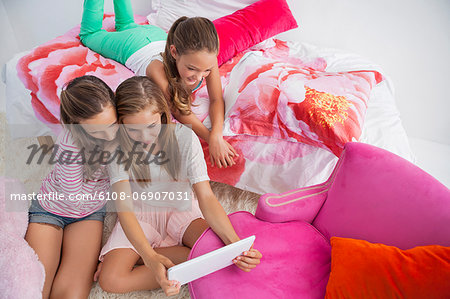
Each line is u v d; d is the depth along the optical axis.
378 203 1.12
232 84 1.63
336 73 1.69
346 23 2.06
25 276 1.08
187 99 1.47
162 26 2.13
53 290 1.19
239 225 1.20
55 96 1.54
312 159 1.47
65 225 1.34
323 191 1.27
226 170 1.58
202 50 1.25
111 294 1.28
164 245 1.37
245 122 1.49
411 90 2.09
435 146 2.13
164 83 1.43
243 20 1.87
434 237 1.03
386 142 1.59
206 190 1.24
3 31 2.31
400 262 0.97
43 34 2.39
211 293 1.03
